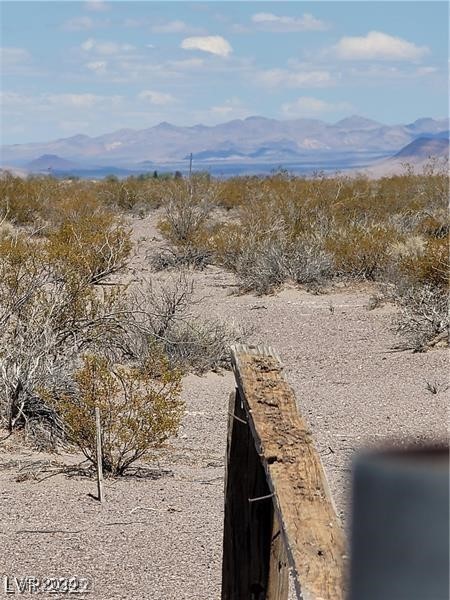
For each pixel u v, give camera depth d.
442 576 1.22
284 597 4.30
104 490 8.19
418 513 1.23
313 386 13.38
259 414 3.65
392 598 1.24
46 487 8.27
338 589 2.76
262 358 4.01
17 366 10.58
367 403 12.11
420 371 14.02
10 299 11.76
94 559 6.32
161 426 8.91
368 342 16.41
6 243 13.64
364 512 1.27
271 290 22.00
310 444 3.50
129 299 17.12
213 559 6.38
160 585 5.84
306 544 2.99
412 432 10.39
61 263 13.52
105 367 9.35
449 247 18.92
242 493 4.17
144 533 6.94
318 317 18.84
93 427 8.78
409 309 16.83
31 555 6.42
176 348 14.30
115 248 17.62
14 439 9.90
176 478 8.68
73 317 12.43
